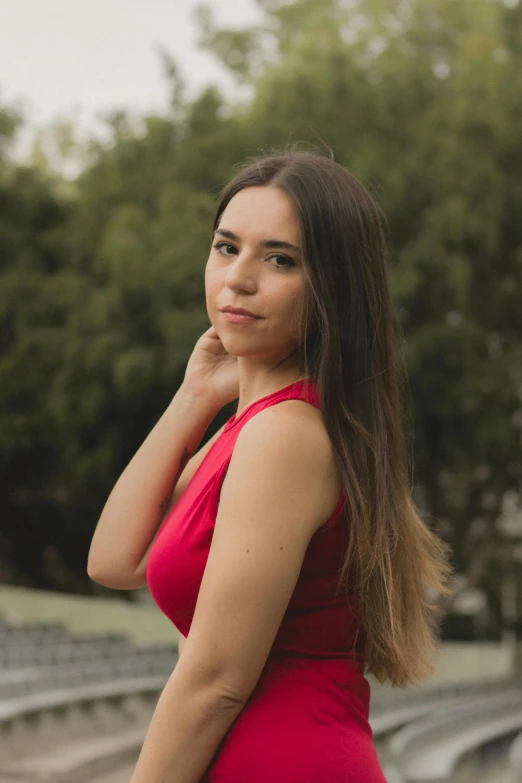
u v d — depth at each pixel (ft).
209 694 3.96
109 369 52.01
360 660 4.64
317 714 4.25
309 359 4.58
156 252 53.52
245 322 4.53
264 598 4.00
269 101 56.65
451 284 49.11
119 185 61.62
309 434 4.25
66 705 25.31
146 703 30.17
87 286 57.98
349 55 60.34
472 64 59.36
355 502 4.29
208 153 56.08
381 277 4.72
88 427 53.88
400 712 35.22
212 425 43.42
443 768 22.94
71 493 63.05
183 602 4.45
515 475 56.85
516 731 33.17
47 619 48.42
